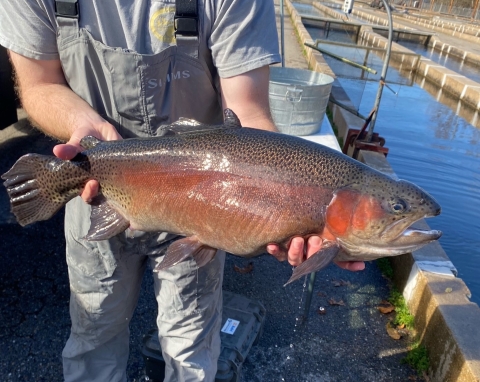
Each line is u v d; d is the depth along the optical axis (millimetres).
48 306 1300
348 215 675
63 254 1514
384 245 687
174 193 720
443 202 2559
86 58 747
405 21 12750
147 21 729
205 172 704
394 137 3451
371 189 681
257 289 1460
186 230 737
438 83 5246
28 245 1541
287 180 682
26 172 773
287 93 1690
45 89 790
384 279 1562
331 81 1886
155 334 1118
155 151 730
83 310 888
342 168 695
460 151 3324
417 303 1349
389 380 1178
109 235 767
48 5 722
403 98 4543
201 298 866
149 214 748
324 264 655
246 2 720
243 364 1179
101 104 797
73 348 931
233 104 782
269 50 763
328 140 1771
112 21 729
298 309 1393
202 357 911
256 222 689
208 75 793
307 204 678
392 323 1369
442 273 1353
